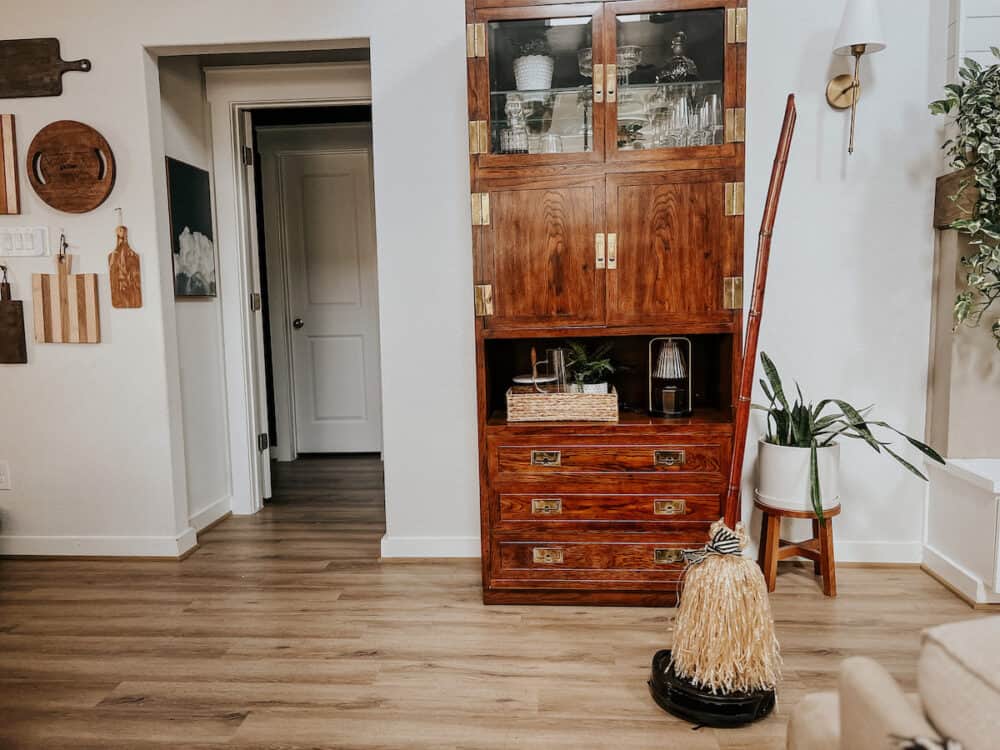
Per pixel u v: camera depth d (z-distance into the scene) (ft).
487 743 5.67
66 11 9.30
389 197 9.17
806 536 9.14
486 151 7.78
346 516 11.75
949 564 8.36
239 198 11.52
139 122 9.37
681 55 7.59
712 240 7.66
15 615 8.13
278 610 8.16
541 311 7.91
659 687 6.14
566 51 7.70
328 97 11.11
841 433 8.62
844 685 2.65
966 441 8.30
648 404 9.33
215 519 11.36
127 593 8.72
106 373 9.71
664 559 7.99
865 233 8.71
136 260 9.50
